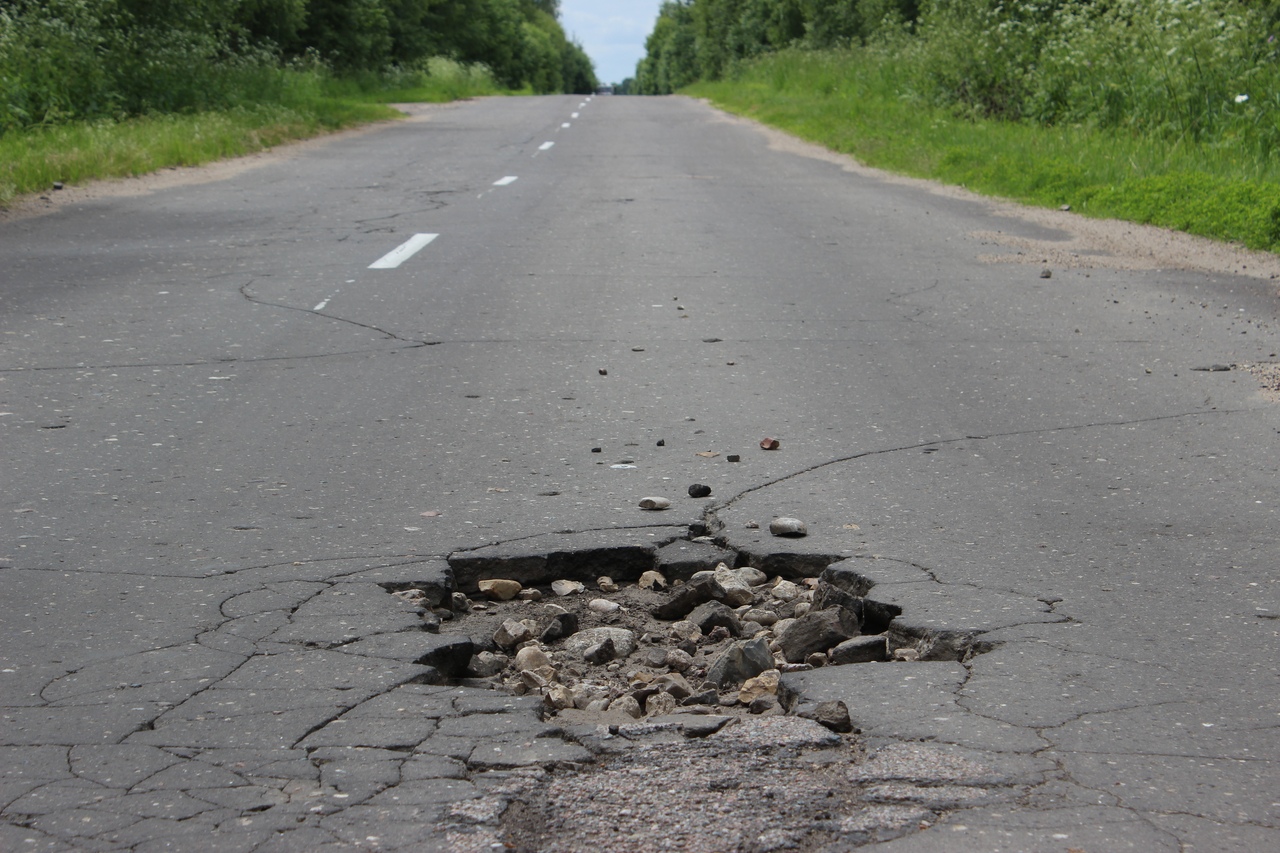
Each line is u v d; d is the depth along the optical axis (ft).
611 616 12.04
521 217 39.63
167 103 73.26
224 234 35.65
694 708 9.96
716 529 13.52
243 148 63.77
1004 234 36.81
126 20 75.41
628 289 27.76
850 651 10.66
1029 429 17.34
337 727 9.01
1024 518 13.76
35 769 8.42
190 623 10.94
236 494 14.57
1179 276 29.94
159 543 12.97
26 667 10.05
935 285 28.58
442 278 28.86
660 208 42.06
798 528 13.26
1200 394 19.13
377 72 142.51
